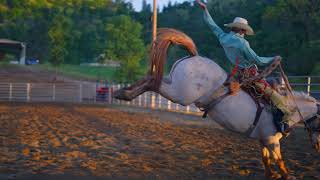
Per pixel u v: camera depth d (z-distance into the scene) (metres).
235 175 9.82
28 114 27.31
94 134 17.34
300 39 51.66
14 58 91.88
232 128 7.84
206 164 11.07
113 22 59.94
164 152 13.00
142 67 56.91
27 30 102.00
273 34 52.78
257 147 14.36
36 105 37.09
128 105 40.16
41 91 51.09
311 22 50.91
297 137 17.44
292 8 52.00
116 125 21.38
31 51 101.06
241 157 12.26
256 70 7.79
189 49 7.66
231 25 7.94
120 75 52.12
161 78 7.44
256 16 60.72
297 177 9.57
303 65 48.34
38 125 20.61
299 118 8.27
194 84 7.50
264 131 7.92
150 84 7.45
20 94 48.72
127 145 14.41
